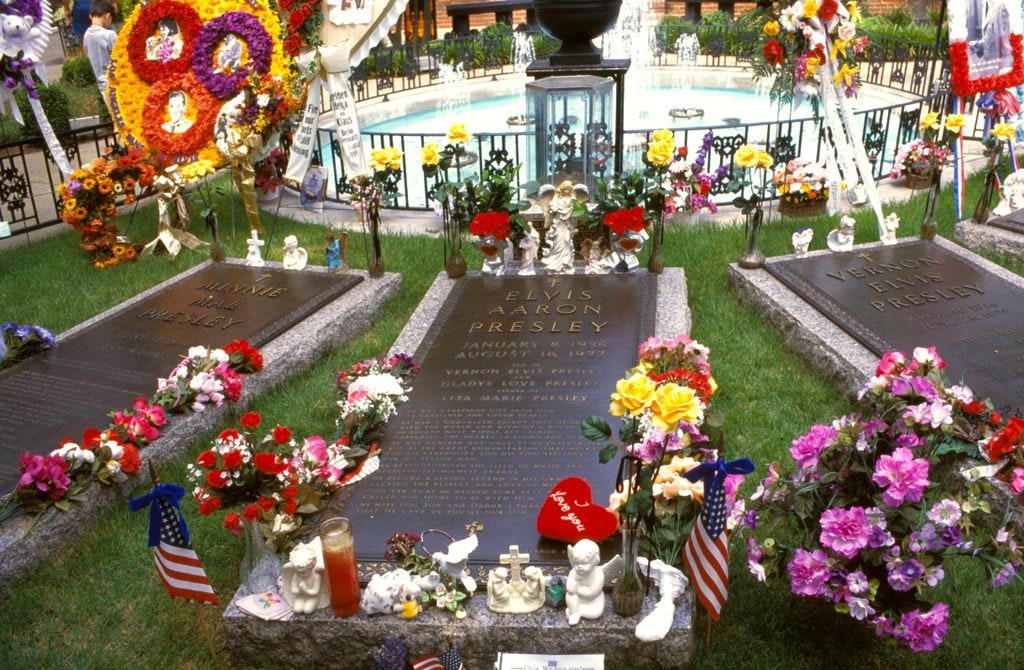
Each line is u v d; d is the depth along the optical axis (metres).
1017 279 6.84
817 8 8.09
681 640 3.88
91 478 5.15
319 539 4.19
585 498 4.43
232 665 4.19
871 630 4.07
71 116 16.22
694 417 3.49
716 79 17.11
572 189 7.57
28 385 6.25
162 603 4.57
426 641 4.00
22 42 8.80
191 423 5.83
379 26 9.54
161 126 10.02
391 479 4.91
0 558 4.66
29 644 4.34
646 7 20.98
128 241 9.27
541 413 5.41
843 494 3.99
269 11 9.57
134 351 6.68
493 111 16.06
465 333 6.50
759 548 3.99
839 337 6.28
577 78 8.42
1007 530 4.00
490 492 4.74
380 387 5.49
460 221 7.44
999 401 5.34
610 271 7.41
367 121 15.33
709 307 7.39
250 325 6.98
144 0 9.96
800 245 7.60
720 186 9.44
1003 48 9.12
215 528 5.05
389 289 7.80
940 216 8.95
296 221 10.15
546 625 3.93
